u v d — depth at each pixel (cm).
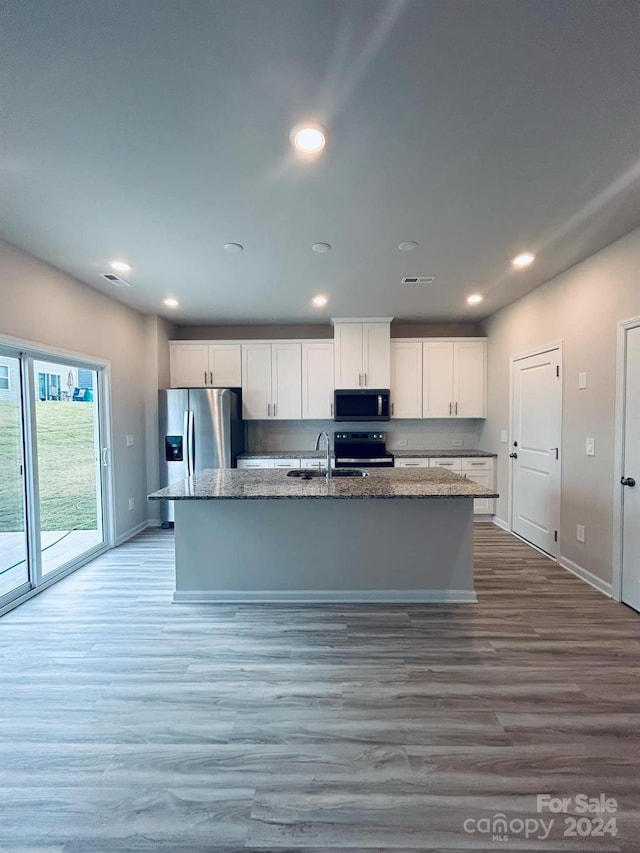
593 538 321
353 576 302
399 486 290
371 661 225
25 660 228
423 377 529
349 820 138
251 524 301
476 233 275
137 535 462
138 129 173
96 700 196
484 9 122
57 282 338
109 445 415
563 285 353
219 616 279
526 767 157
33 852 129
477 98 156
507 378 466
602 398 308
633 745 167
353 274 355
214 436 486
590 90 152
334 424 564
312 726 178
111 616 279
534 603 293
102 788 150
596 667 218
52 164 197
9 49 134
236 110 161
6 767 159
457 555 299
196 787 150
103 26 126
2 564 292
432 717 183
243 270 343
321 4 120
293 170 203
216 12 122
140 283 375
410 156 192
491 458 500
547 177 210
